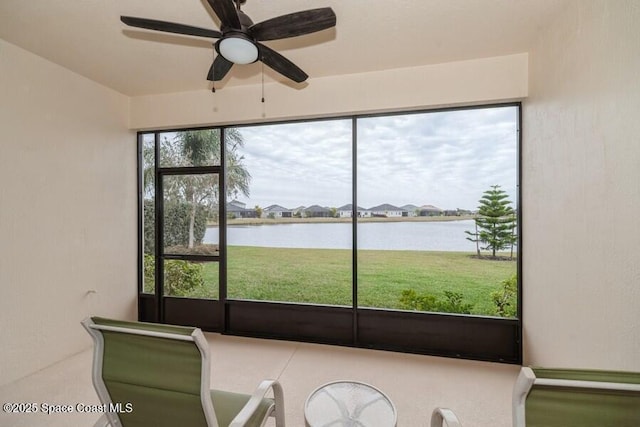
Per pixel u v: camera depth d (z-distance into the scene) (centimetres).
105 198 319
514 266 276
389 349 301
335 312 316
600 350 152
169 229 361
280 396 159
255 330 337
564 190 189
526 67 254
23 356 242
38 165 254
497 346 280
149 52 255
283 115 312
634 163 129
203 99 332
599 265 154
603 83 150
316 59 268
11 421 193
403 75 283
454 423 117
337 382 173
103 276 316
